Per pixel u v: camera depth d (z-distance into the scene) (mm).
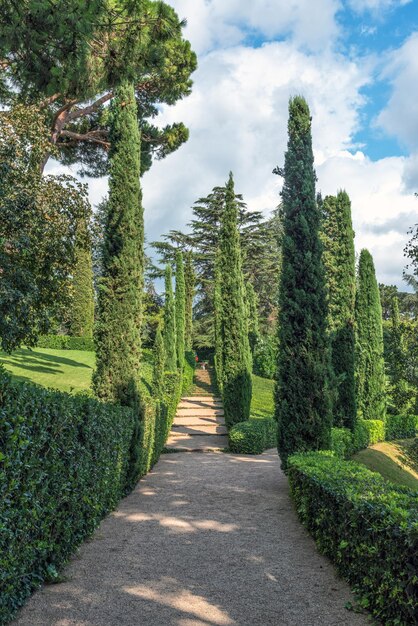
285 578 5332
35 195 10945
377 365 21250
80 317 34719
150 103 20750
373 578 4328
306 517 7234
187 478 12031
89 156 23109
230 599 4762
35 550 4770
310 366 10523
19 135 11188
